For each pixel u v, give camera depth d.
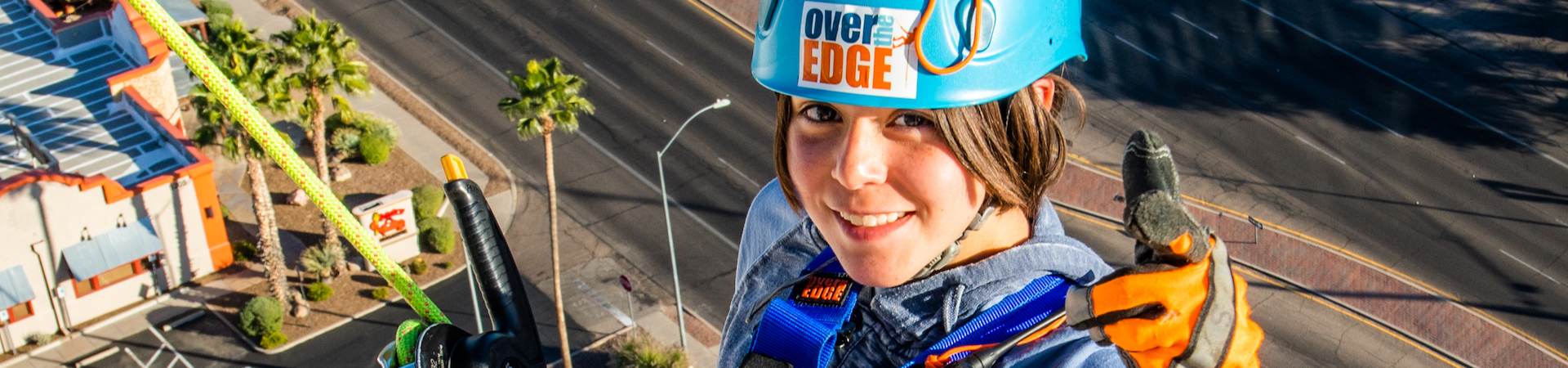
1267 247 42.75
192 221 41.34
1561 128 47.47
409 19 54.31
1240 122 47.81
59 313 40.09
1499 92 49.09
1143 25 52.28
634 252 42.88
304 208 45.59
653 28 53.56
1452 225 43.53
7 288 38.12
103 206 39.12
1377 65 50.41
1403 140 47.03
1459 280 41.59
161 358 39.94
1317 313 40.53
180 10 50.41
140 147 41.03
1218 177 45.47
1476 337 39.62
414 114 49.47
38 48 43.94
